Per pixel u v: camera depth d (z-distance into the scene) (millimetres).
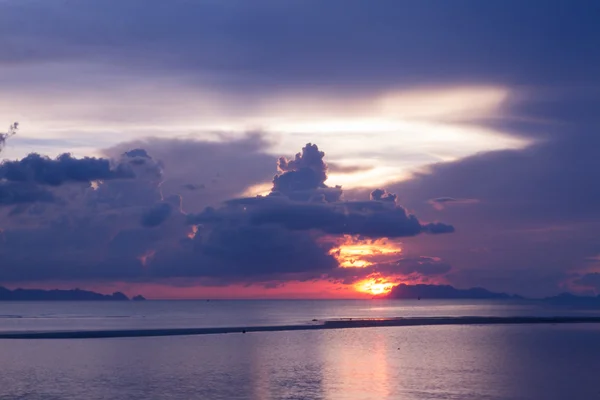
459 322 144000
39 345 84562
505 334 108188
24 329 120625
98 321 160875
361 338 99375
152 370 60969
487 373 60125
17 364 65125
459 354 76312
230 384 53062
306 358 71188
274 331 113375
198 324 143750
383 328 123438
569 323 142875
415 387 51719
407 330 117625
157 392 49344
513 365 65938
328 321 154625
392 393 49031
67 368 62406
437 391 50000
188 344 87250
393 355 74625
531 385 53312
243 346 84812
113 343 87812
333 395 48188
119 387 51562
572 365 66188
